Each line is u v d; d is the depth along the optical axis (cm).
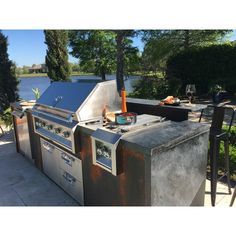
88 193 253
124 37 1251
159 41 1256
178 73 1164
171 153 184
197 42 1259
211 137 253
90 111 243
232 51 1018
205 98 1022
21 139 426
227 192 286
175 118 258
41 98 322
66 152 278
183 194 207
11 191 313
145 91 1125
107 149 197
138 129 208
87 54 1605
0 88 743
